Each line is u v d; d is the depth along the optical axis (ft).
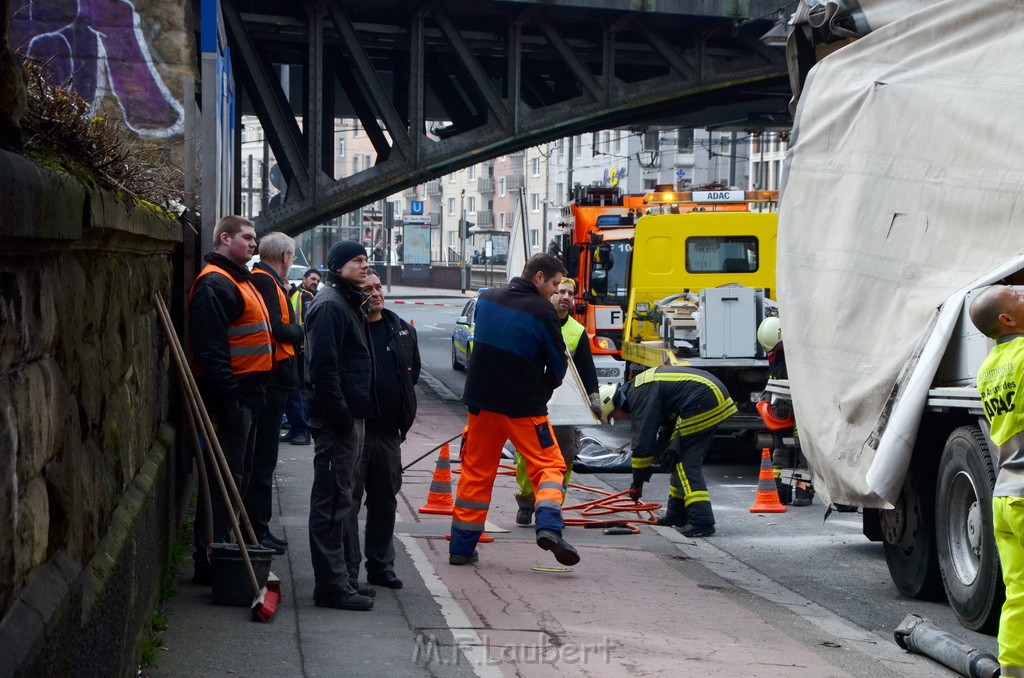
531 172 300.20
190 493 32.24
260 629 21.62
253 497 28.99
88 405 13.04
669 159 209.97
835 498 29.19
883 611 27.55
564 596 26.86
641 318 66.18
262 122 83.41
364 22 90.84
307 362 23.57
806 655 22.65
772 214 66.33
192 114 32.12
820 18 32.50
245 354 25.96
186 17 41.06
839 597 28.96
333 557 23.88
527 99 111.86
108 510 14.75
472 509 29.76
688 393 37.01
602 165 245.65
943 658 22.25
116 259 16.11
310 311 23.65
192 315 24.62
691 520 36.94
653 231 66.13
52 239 9.96
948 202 27.61
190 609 22.66
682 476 37.17
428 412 71.46
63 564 11.15
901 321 27.94
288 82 124.36
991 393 19.86
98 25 40.47
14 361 9.51
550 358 29.19
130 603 15.83
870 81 30.07
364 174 83.66
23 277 9.78
